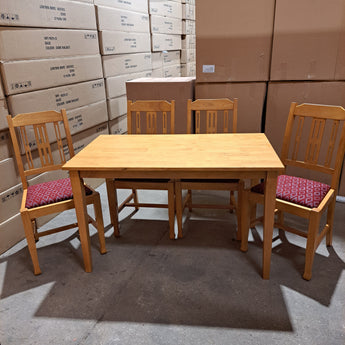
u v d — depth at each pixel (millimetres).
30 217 1709
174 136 2043
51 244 2119
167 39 4137
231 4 2326
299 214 1627
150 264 1887
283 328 1424
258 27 2334
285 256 1905
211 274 1783
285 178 1903
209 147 1798
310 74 2330
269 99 2504
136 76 3461
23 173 1902
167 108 2217
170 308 1560
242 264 1854
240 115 2619
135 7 3293
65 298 1652
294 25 2248
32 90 2086
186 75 4855
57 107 2326
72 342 1400
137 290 1687
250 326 1440
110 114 3039
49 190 1848
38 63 2100
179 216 2084
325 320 1457
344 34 2168
